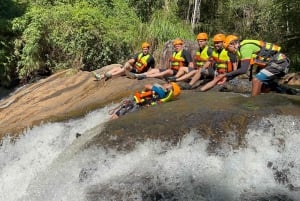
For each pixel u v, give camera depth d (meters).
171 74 8.92
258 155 4.71
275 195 4.28
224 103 5.55
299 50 18.16
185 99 6.16
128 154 5.02
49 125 7.77
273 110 5.09
